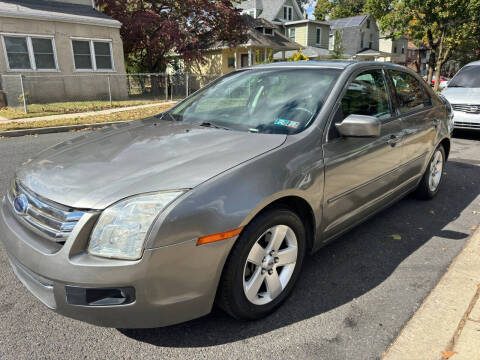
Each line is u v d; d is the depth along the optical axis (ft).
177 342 7.30
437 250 11.05
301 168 7.97
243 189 6.97
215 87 11.96
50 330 7.59
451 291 8.76
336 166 8.86
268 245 7.77
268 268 7.82
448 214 13.78
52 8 53.21
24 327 7.66
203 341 7.33
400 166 11.87
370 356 6.96
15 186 7.97
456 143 26.81
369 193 10.45
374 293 8.93
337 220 9.45
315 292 8.96
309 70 10.61
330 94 9.45
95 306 6.29
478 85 28.53
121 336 7.45
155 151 8.00
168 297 6.49
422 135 12.96
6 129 30.99
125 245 6.18
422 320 7.81
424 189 14.57
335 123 9.11
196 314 6.90
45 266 6.39
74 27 52.39
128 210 6.27
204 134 8.94
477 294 8.62
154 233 6.18
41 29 49.49
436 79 81.10
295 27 112.78
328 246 11.32
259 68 11.81
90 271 6.13
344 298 8.74
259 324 7.83
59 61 51.80
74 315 6.41
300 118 9.06
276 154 7.79
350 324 7.85
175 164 7.28
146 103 52.65
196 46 76.74
